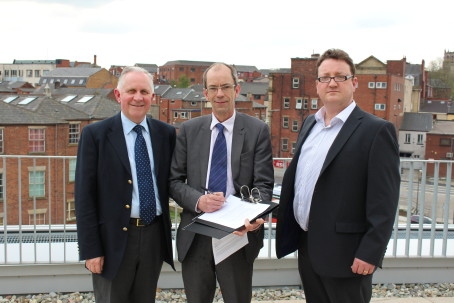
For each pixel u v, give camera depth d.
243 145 3.03
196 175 3.04
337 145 2.66
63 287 4.31
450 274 4.68
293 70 42.34
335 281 2.76
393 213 2.56
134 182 2.95
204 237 3.06
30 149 26.78
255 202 2.87
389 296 4.39
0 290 4.21
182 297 4.35
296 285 4.60
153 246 3.04
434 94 78.94
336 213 2.66
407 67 66.81
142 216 2.96
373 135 2.59
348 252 2.66
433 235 4.56
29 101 30.16
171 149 3.15
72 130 29.59
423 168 4.50
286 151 43.28
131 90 2.90
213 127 3.05
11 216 16.11
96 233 2.90
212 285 3.17
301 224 2.90
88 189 2.89
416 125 45.06
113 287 2.98
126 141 2.96
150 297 3.12
